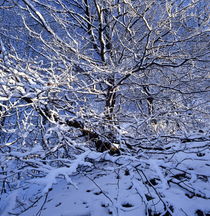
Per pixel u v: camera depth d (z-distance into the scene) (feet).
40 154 9.49
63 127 9.99
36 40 15.60
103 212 7.91
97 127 12.22
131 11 13.82
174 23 15.53
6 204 6.27
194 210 7.29
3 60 8.97
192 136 12.50
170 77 16.39
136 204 7.93
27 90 9.48
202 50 14.12
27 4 12.99
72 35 16.49
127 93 17.87
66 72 10.62
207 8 14.56
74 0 17.74
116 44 16.70
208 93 15.90
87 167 11.32
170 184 9.14
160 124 15.38
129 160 9.25
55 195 10.00
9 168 8.58
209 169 9.87
